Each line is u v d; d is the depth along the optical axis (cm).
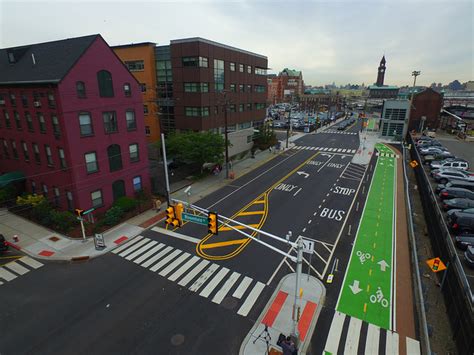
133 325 1484
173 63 3981
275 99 18825
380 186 3544
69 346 1368
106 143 2638
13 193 2892
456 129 7394
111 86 2602
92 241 2295
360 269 1912
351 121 10431
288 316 1524
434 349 1321
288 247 2181
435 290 1705
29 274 1925
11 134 2864
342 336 1407
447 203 2669
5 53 3119
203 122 4016
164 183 3503
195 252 2138
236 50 4522
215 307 1599
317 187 3512
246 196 3234
